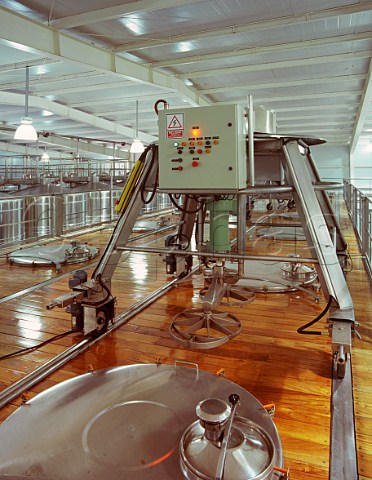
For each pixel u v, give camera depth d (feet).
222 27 16.31
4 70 21.30
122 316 9.66
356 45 19.26
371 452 5.05
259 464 3.94
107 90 27.27
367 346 8.11
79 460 4.17
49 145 56.59
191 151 8.05
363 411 5.92
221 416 3.81
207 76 24.41
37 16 14.88
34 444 4.45
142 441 4.42
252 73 23.93
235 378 6.88
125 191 9.61
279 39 18.33
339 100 32.22
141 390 5.56
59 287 12.64
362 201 17.04
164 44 17.56
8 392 6.34
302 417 5.74
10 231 19.48
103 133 47.19
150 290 12.16
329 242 8.42
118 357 7.68
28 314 10.15
